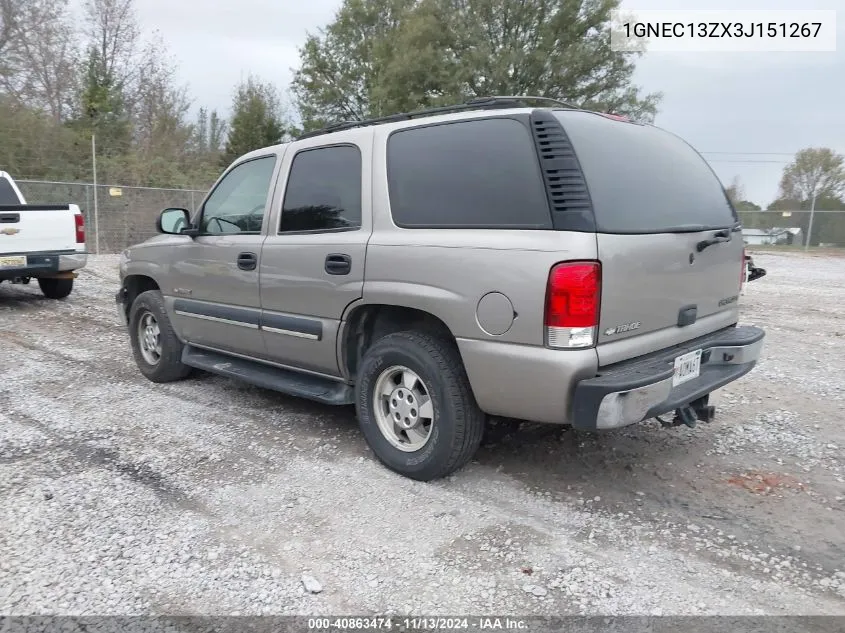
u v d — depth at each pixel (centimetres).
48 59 2647
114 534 332
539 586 291
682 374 370
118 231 1884
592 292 313
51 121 2253
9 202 1062
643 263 338
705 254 389
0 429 477
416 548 321
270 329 463
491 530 338
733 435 467
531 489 384
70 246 1032
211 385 598
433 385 372
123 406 534
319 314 427
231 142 4003
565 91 3111
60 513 352
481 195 352
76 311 995
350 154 421
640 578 297
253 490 382
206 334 532
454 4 3114
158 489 383
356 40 4069
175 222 535
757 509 361
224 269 497
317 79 4169
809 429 480
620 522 347
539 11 3041
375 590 288
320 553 317
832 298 1166
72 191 1825
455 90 3017
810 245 2939
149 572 300
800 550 321
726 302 424
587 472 407
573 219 316
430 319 385
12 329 855
